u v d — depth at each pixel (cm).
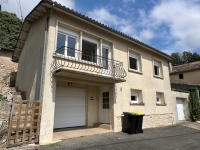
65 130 721
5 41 2006
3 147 444
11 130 465
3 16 2119
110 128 765
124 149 512
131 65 991
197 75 1848
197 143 639
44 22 668
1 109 664
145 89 997
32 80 688
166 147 562
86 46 771
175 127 1027
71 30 716
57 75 609
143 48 1064
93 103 870
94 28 791
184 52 4266
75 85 813
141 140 629
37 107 527
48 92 566
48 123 543
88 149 486
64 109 770
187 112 1362
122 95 841
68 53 689
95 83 753
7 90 981
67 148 483
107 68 838
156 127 990
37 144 504
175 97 1257
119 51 895
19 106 489
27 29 894
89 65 729
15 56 1288
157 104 1060
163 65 1234
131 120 745
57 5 606
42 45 628
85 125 832
